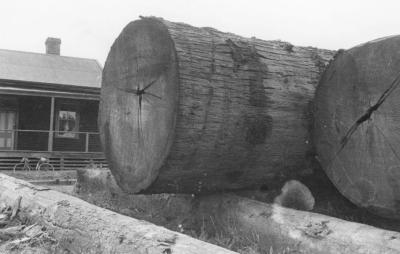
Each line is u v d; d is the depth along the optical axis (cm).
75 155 1892
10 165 1820
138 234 366
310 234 411
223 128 461
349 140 459
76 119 2041
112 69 572
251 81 482
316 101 497
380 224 491
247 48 498
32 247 452
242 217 481
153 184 490
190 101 443
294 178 539
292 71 516
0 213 589
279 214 453
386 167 422
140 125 510
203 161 469
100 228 410
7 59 2158
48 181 1241
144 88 502
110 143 575
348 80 457
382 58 422
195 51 459
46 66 2188
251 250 430
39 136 1981
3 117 1936
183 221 547
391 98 415
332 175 482
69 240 445
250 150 486
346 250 381
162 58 470
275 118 491
